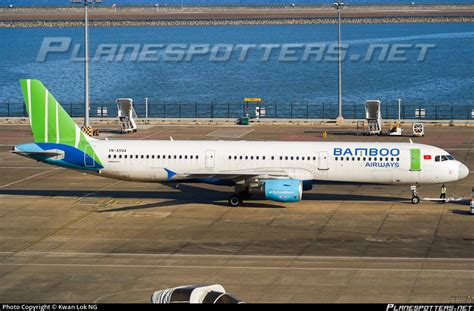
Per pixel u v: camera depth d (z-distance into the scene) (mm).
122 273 192250
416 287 180125
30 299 173000
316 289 179125
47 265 199375
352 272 192000
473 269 194000
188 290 156500
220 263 199875
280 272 192125
